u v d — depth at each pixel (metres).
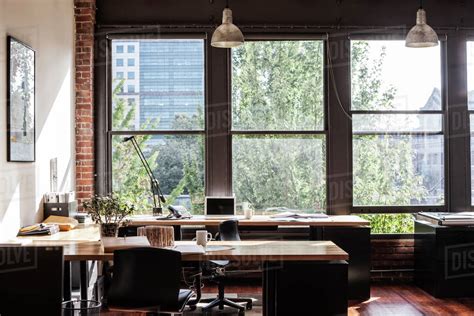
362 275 5.32
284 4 6.18
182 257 3.39
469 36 6.22
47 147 5.11
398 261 6.16
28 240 4.12
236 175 6.18
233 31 4.68
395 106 6.20
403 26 6.20
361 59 6.20
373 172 6.18
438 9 6.22
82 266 4.18
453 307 5.06
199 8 6.16
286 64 6.20
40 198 4.94
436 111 6.21
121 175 6.19
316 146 6.18
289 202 6.18
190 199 6.19
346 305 3.45
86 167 6.00
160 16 6.16
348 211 6.15
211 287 5.90
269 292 3.51
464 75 6.21
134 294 3.15
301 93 6.20
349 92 6.17
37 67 4.88
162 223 5.39
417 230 5.91
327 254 3.41
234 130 6.17
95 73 6.15
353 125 6.18
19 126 4.41
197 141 6.19
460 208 6.20
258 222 5.43
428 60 6.22
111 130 6.18
